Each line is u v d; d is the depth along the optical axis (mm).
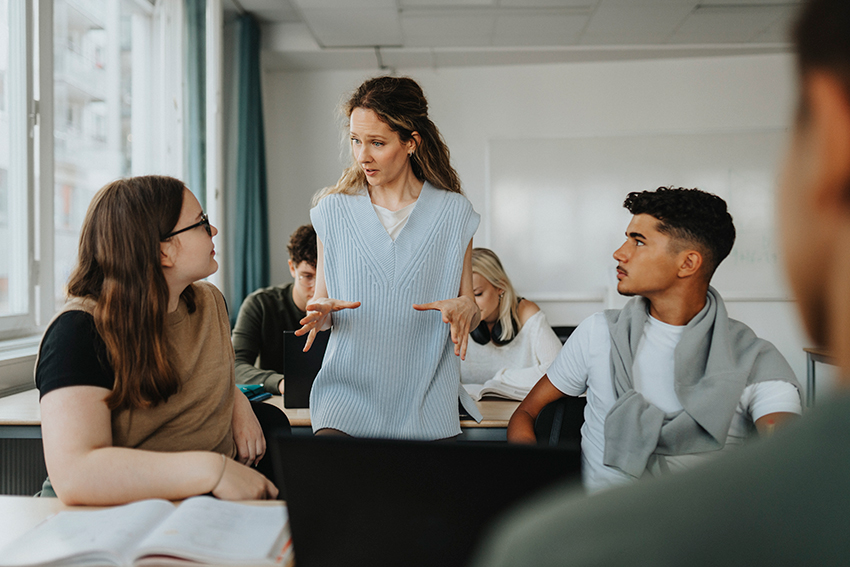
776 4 3590
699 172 4379
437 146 1271
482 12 3729
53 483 872
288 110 4621
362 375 1196
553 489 561
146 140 3252
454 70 4539
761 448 196
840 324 182
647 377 1167
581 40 4137
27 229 2291
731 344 1121
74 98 2641
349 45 4207
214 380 1143
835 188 181
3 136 2209
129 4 3096
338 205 1256
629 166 4430
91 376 938
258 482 914
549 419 1344
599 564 188
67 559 659
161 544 662
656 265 1117
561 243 4477
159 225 1037
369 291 1196
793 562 175
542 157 4484
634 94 4430
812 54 188
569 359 1300
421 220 1229
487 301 2137
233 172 3916
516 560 201
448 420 1221
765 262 4285
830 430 183
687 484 196
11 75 2236
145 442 1043
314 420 1233
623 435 1122
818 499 177
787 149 198
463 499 567
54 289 2445
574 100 4469
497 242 4520
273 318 2494
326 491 581
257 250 3893
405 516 577
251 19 3936
